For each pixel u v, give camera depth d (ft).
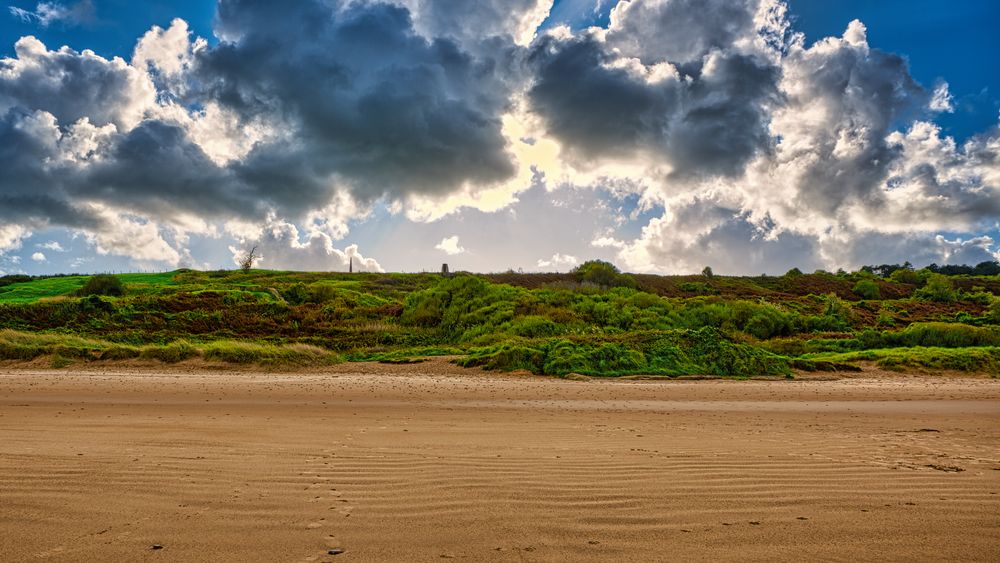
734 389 56.29
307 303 125.80
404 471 17.72
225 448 21.50
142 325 98.63
